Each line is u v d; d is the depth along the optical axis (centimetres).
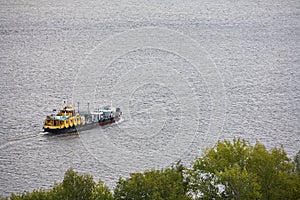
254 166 16912
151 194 16262
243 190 16125
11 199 16700
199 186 17038
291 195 16388
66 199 16250
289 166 17150
